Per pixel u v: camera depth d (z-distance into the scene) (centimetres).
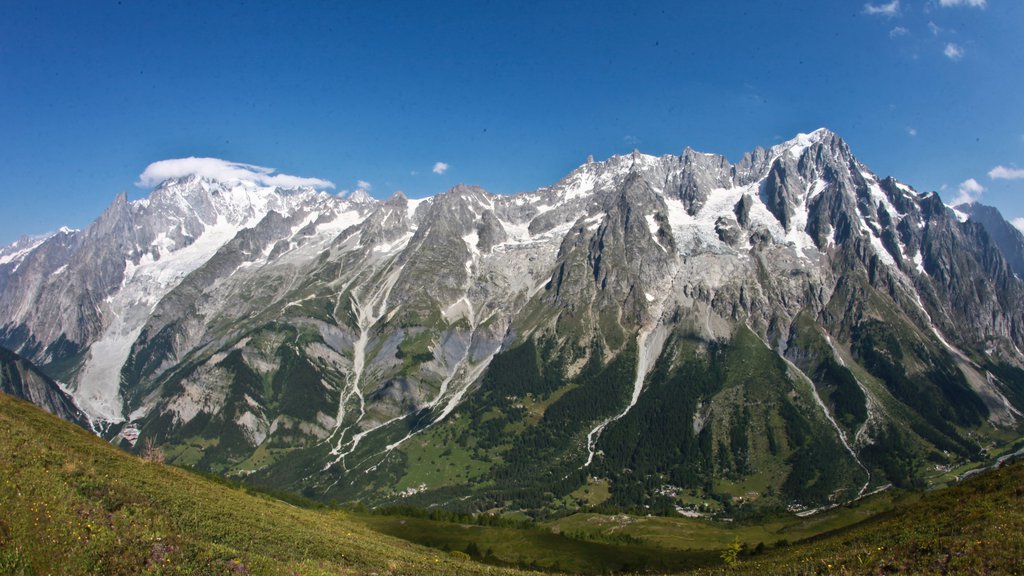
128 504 6538
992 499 7181
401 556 8775
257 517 8294
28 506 5431
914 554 5800
